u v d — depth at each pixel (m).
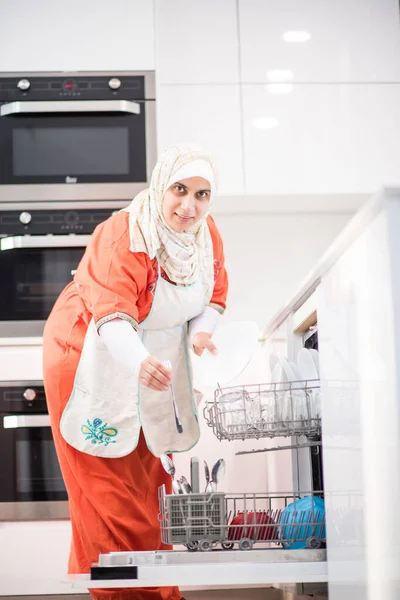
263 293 3.74
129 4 3.63
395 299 1.45
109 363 2.34
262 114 3.62
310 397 2.02
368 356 1.58
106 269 2.20
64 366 2.39
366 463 1.60
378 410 1.52
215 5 3.66
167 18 3.64
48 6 3.62
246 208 3.74
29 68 3.59
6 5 3.61
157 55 3.62
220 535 1.92
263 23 3.67
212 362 2.48
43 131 3.57
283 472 2.66
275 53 3.65
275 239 3.78
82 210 3.54
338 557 1.78
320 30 3.68
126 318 2.16
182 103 3.60
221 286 2.52
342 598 1.75
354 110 3.64
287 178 3.59
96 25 3.62
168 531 1.92
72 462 2.34
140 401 2.36
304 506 2.02
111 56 3.61
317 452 2.29
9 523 3.11
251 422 2.03
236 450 3.11
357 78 3.66
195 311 2.41
